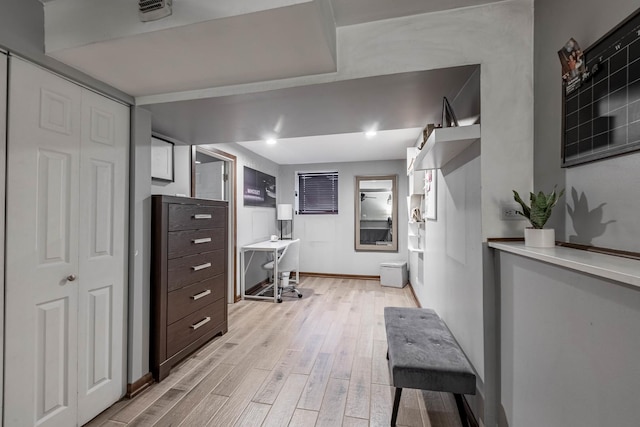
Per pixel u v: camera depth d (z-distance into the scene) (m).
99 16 1.32
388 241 5.57
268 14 1.15
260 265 5.09
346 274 5.70
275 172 5.77
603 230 0.98
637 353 0.65
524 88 1.43
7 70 1.30
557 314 0.95
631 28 0.86
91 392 1.68
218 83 1.75
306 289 4.80
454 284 1.99
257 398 1.90
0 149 1.28
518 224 1.43
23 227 1.37
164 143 2.71
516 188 1.43
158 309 2.12
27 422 1.38
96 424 1.66
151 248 2.13
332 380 2.11
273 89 1.71
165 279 2.18
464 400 1.80
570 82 1.13
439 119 2.28
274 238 4.98
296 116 2.20
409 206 4.43
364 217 5.68
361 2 1.39
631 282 0.62
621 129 0.89
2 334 1.29
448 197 2.14
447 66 1.47
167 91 1.86
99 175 1.74
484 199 1.46
